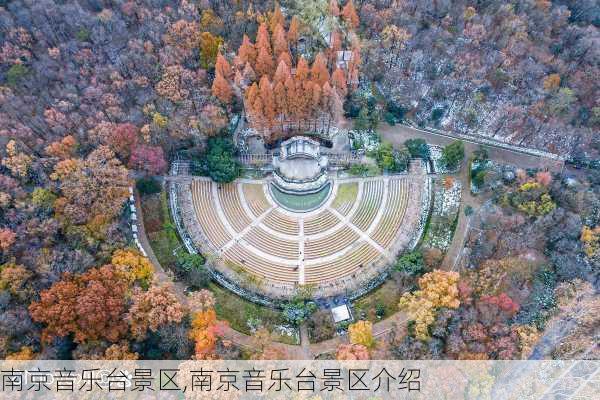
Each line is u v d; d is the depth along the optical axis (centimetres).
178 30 10181
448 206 9619
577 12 11888
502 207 9188
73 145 8600
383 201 9862
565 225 8631
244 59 10069
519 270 8294
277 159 10244
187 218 9444
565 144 10231
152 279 7825
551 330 7838
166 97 9581
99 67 9700
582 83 10519
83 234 7800
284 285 8969
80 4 10688
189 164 10006
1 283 7019
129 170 8956
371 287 8938
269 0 11269
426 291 7812
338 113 10062
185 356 7450
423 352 7350
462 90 10712
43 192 7919
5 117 8694
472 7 11450
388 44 10881
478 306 7631
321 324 8281
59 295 6906
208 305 7731
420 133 10644
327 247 9425
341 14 11081
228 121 10306
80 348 6900
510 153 10325
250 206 9838
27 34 9775
